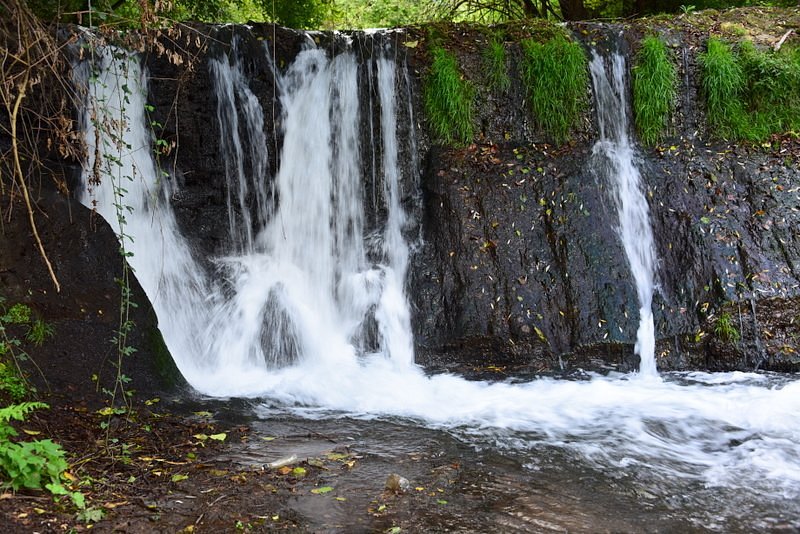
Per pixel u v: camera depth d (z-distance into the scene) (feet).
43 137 25.75
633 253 28.99
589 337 26.96
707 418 20.92
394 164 31.14
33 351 20.24
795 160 30.01
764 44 32.32
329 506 14.39
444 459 17.46
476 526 13.74
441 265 28.81
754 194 29.27
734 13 34.30
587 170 30.22
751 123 31.30
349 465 16.79
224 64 29.86
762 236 28.22
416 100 31.32
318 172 31.12
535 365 26.73
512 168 30.35
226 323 27.40
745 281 27.22
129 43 26.27
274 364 27.07
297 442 18.53
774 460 17.70
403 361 27.43
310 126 31.12
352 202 31.09
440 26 32.22
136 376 21.40
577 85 31.37
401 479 15.49
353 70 31.27
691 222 28.84
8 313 20.56
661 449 18.51
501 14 52.95
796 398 22.56
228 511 13.89
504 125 31.65
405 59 31.22
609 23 33.35
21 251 21.80
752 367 26.32
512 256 28.45
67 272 22.27
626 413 21.40
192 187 29.86
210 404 21.71
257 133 30.50
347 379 25.07
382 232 30.63
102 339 21.50
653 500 15.26
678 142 31.48
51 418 18.03
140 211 28.35
